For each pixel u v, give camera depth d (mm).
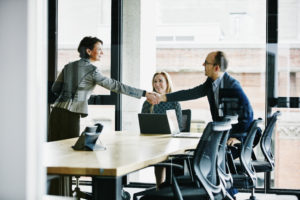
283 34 4555
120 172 1750
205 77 4660
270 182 4531
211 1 4820
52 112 3633
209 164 2318
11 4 1201
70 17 5035
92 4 5047
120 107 4992
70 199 2434
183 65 4973
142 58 5062
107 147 2602
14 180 1220
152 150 2455
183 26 4984
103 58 5090
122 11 5094
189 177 2625
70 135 3658
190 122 4145
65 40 5008
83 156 2113
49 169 1753
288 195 4418
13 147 1219
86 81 3799
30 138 1225
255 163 3451
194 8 4922
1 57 1214
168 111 3824
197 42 4934
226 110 4098
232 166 3113
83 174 1746
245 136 3402
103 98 4996
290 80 4559
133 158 2061
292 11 4520
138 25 5066
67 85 3750
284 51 4562
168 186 2531
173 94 4188
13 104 1217
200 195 2295
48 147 2557
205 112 4254
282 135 4586
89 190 3533
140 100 4992
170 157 2361
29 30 1207
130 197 3740
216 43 4836
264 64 4625
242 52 4680
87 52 3902
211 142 2250
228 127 2291
